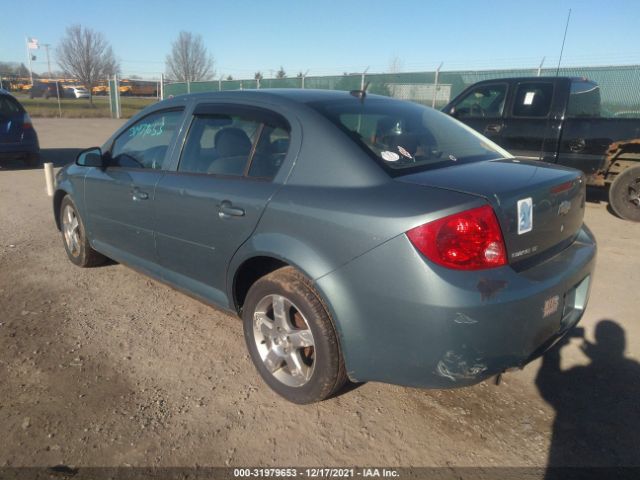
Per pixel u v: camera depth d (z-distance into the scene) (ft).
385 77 49.98
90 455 8.10
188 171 11.12
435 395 9.69
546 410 9.27
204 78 163.22
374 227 7.64
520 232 7.86
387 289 7.55
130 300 13.80
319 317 8.41
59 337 11.74
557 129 23.81
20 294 14.11
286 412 9.18
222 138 10.57
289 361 9.28
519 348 7.64
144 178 12.07
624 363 10.80
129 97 165.07
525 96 24.88
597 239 19.85
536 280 7.79
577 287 9.19
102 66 146.10
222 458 8.09
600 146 22.81
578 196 9.51
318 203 8.36
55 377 10.16
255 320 9.76
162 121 12.44
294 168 9.07
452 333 7.22
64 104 136.77
